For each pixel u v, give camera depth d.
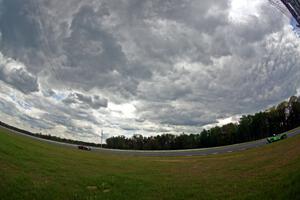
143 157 62.94
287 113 123.44
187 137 135.88
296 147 33.16
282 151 34.41
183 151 82.69
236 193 12.62
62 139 143.25
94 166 27.80
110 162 36.50
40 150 34.38
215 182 16.80
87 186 14.64
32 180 13.88
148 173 23.94
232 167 26.67
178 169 29.77
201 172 25.02
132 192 13.62
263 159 29.56
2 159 17.84
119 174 20.70
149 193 13.58
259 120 125.75
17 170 16.00
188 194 13.21
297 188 10.17
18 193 11.13
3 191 11.01
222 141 125.75
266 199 10.31
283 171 16.19
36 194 11.38
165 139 141.38
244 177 17.78
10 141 29.73
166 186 15.66
